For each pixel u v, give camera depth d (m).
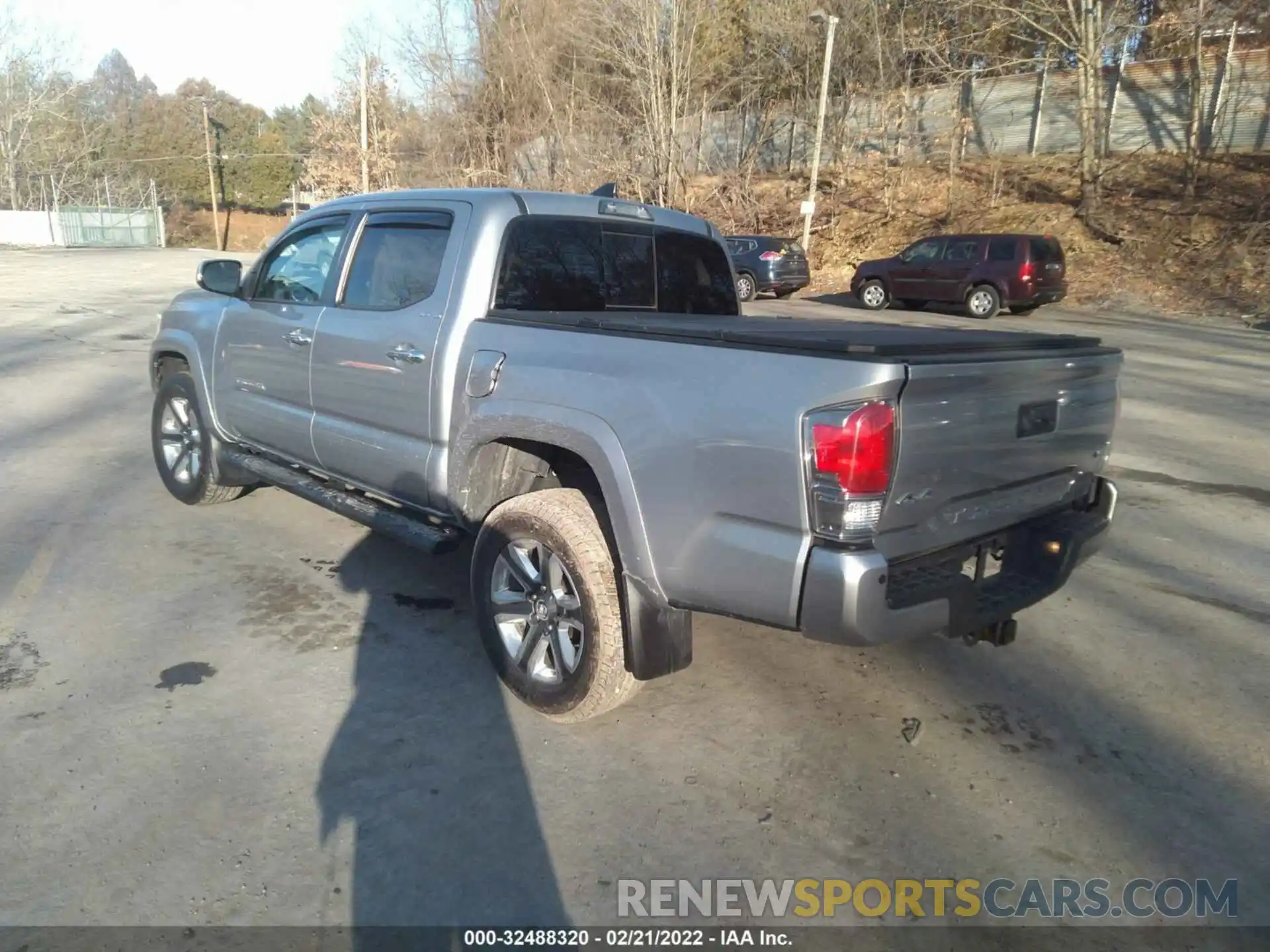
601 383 3.12
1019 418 3.05
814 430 2.57
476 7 33.09
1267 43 23.55
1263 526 5.96
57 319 15.65
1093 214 22.62
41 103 59.66
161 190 74.88
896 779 3.16
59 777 3.02
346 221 4.45
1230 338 15.00
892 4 28.89
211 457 5.43
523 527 3.39
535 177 32.56
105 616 4.23
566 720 3.38
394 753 3.22
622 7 28.59
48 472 6.52
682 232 4.64
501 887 2.60
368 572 4.84
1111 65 25.98
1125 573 5.13
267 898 2.53
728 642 4.20
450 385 3.71
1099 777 3.21
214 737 3.28
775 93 32.53
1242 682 3.89
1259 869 2.76
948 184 27.70
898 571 2.77
